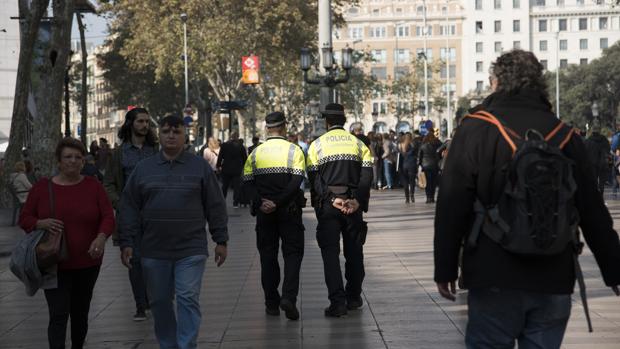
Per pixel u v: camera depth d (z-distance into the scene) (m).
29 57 27.02
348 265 11.39
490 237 5.24
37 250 8.66
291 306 10.73
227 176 32.34
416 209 29.16
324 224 11.09
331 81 34.12
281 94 90.19
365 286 13.24
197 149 63.97
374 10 176.12
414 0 174.25
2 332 10.95
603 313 10.64
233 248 19.25
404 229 22.39
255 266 16.12
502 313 5.27
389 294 12.47
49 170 30.31
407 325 10.30
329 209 11.06
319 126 34.34
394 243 19.17
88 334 10.54
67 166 8.96
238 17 63.03
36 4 26.48
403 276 14.15
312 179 11.19
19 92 27.22
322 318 10.93
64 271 8.87
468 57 171.88
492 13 171.25
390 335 9.78
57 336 8.84
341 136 11.18
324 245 11.09
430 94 122.38
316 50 65.56
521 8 170.38
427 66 105.50
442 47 172.88
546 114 5.46
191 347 8.36
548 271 5.23
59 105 30.38
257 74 56.25
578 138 5.48
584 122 121.56
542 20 172.00
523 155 5.18
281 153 11.02
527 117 5.42
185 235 8.48
